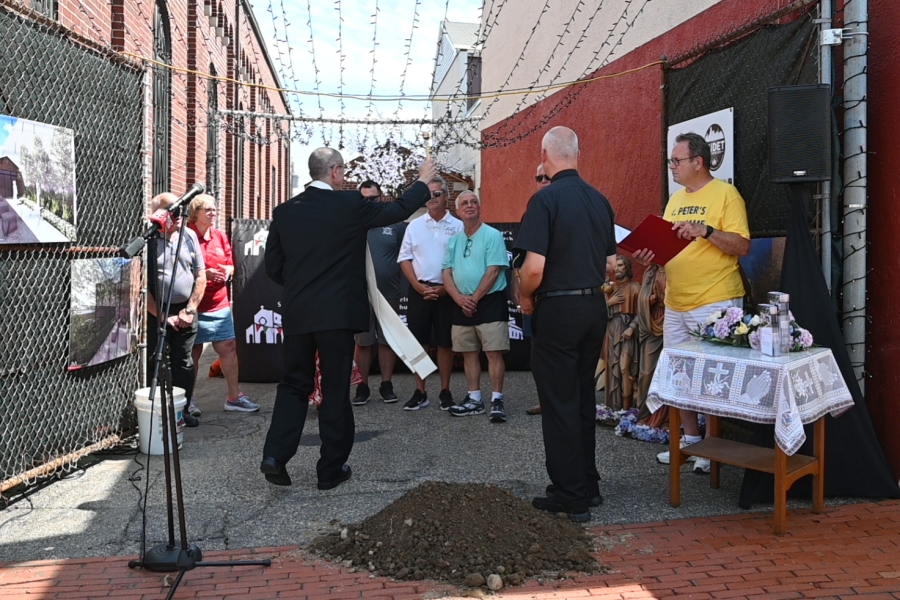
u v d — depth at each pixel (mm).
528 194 10695
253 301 7789
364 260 4441
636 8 7289
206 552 3496
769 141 4234
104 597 3062
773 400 3580
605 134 7953
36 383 4375
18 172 4027
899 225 4160
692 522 3822
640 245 4250
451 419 6086
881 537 3578
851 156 4266
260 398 7051
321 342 4316
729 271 4488
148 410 4996
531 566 3266
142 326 5293
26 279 4230
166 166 9227
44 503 4160
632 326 5664
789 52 4633
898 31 4141
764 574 3205
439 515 3570
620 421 5602
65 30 4371
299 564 3371
